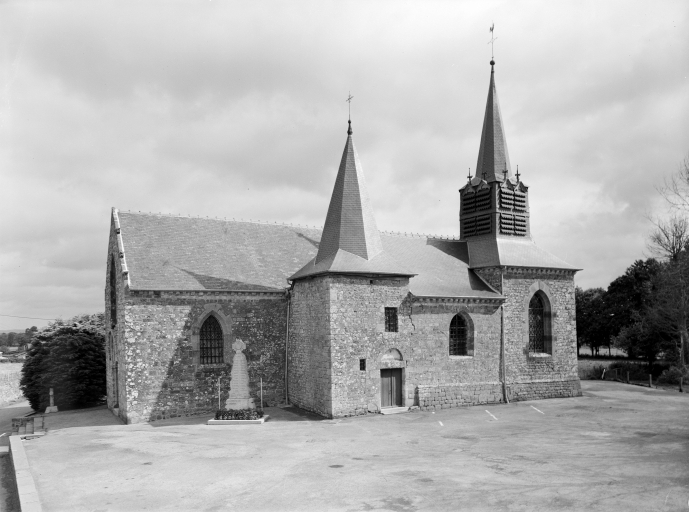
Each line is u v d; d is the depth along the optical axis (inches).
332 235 1146.7
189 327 1125.1
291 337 1212.5
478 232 1437.0
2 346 5044.3
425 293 1179.9
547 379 1332.4
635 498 552.1
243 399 1068.5
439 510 528.1
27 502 568.4
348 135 1202.6
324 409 1062.4
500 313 1288.1
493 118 1455.5
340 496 577.0
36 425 1060.5
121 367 1127.6
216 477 657.0
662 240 1916.8
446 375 1196.5
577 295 3014.3
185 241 1248.8
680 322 1756.9
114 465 727.1
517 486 601.3
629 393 1422.2
